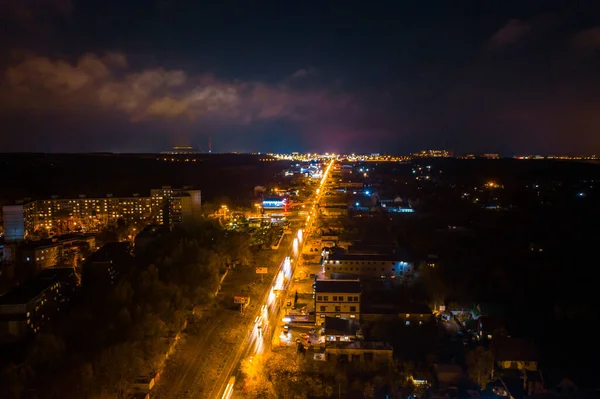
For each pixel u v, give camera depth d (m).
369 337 130.12
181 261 167.12
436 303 155.38
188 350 123.31
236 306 153.12
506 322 140.88
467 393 104.62
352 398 100.69
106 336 110.94
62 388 93.19
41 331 120.88
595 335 135.50
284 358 117.31
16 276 170.50
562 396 104.44
